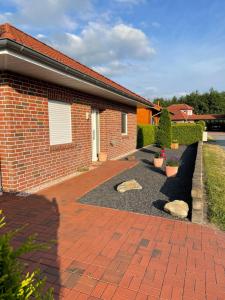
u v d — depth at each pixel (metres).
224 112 68.81
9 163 5.51
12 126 5.44
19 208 4.78
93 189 6.14
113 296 2.47
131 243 3.49
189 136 20.45
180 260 3.09
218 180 7.14
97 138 10.66
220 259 3.13
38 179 6.37
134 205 5.01
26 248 1.40
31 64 4.71
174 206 4.50
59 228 3.94
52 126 6.98
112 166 9.19
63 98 7.36
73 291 2.53
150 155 12.87
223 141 25.42
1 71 5.25
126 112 13.77
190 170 8.74
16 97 5.52
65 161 7.59
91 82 6.78
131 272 2.84
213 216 4.39
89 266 2.94
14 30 6.95
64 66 5.29
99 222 4.18
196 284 2.65
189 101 73.50
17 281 1.25
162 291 2.54
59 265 2.96
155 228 3.97
